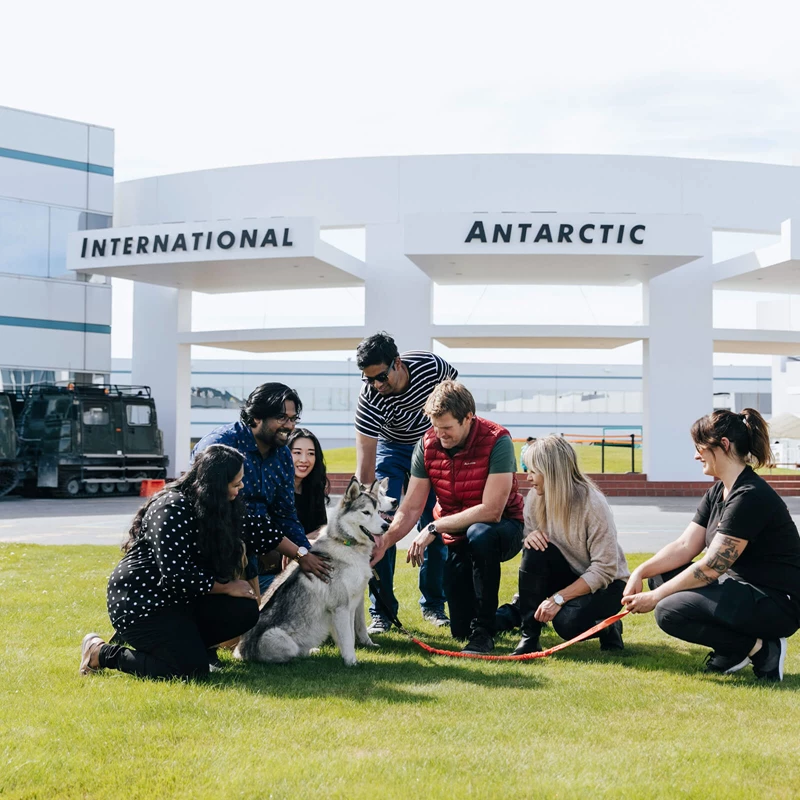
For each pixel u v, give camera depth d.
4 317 22.78
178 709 3.68
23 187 23.00
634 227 17.00
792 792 2.86
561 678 4.40
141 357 22.89
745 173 20.70
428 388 6.01
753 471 4.53
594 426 42.62
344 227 21.19
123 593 4.24
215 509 4.16
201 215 22.00
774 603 4.34
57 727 3.43
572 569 5.21
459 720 3.62
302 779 2.91
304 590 4.77
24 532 12.72
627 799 2.77
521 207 20.53
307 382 42.94
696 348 20.52
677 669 4.65
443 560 6.19
